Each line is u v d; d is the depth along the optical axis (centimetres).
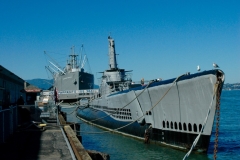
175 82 1809
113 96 2994
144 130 2309
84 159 1066
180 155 1772
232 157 1752
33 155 1186
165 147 2022
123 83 3469
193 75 1664
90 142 2486
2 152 1249
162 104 2014
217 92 1446
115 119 2980
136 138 2480
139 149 2052
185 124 1795
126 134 2689
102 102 3597
